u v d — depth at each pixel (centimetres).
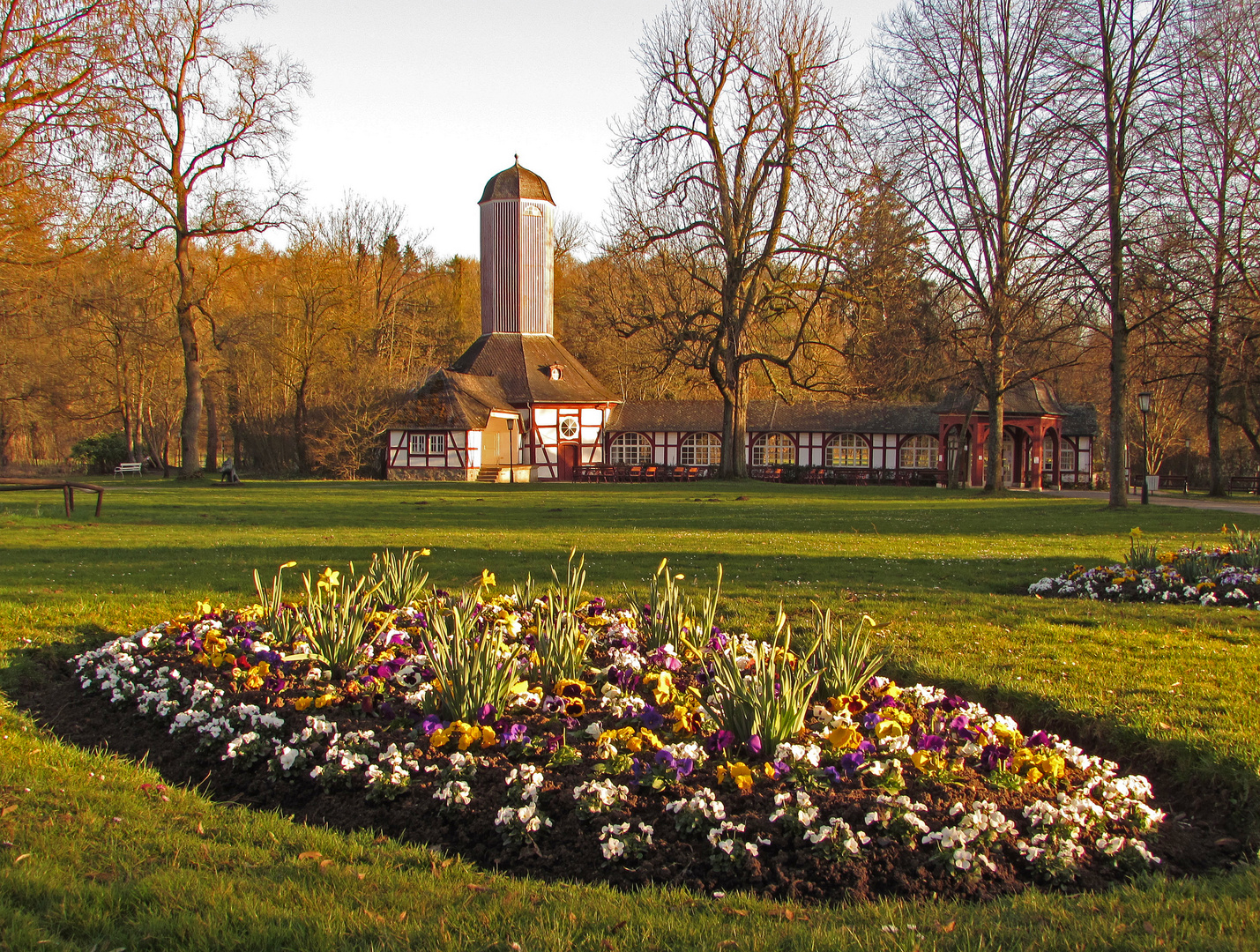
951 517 2541
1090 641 925
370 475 5553
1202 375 3459
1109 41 2836
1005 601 1136
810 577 1322
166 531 2016
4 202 2467
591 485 4644
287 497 3372
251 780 598
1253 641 933
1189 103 2830
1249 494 4525
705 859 479
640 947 385
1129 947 379
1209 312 3006
